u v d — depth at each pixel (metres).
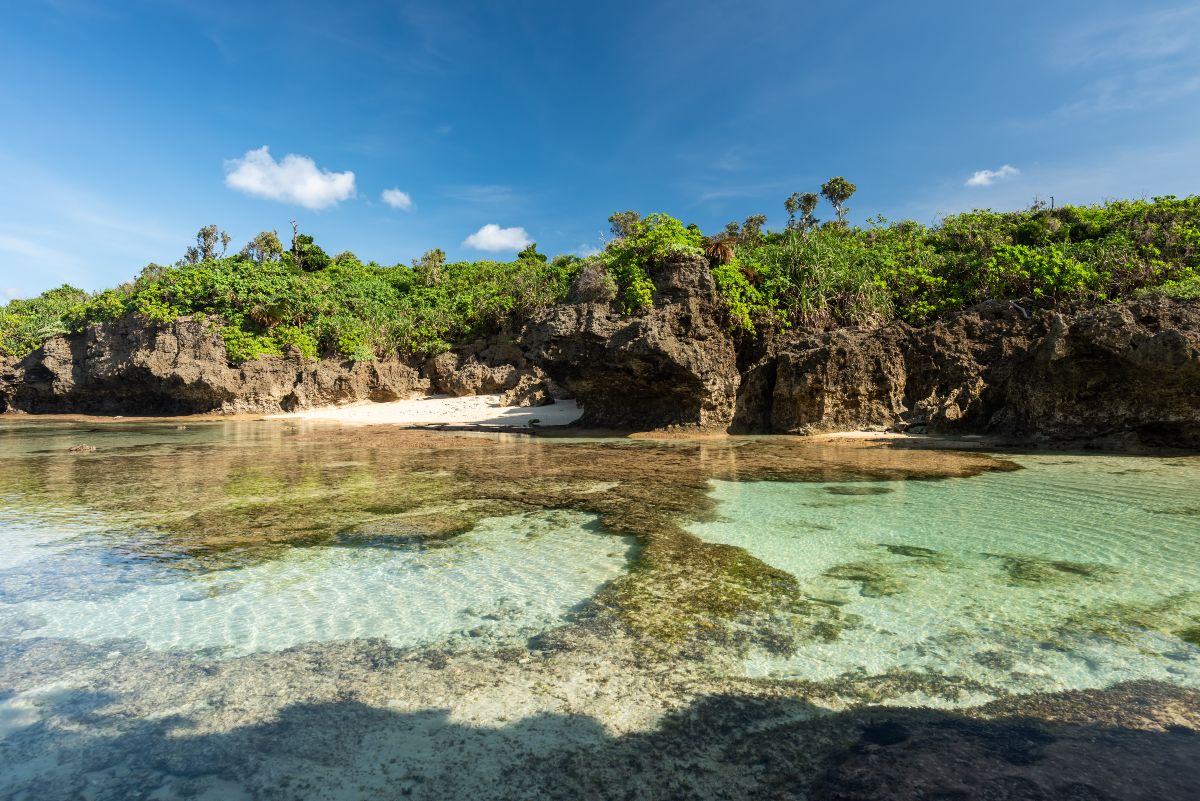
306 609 7.88
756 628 7.13
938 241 51.56
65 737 5.04
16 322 73.88
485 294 62.56
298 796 4.26
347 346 59.47
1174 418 21.81
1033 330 29.06
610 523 12.40
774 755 4.66
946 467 19.44
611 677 5.98
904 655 6.40
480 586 8.71
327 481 17.80
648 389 34.25
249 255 92.25
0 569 9.53
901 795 4.10
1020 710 5.30
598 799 4.18
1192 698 5.49
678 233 36.91
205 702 5.58
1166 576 8.91
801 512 13.27
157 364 55.38
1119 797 4.05
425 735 5.02
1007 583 8.66
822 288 36.50
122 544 10.95
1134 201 49.91
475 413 47.53
